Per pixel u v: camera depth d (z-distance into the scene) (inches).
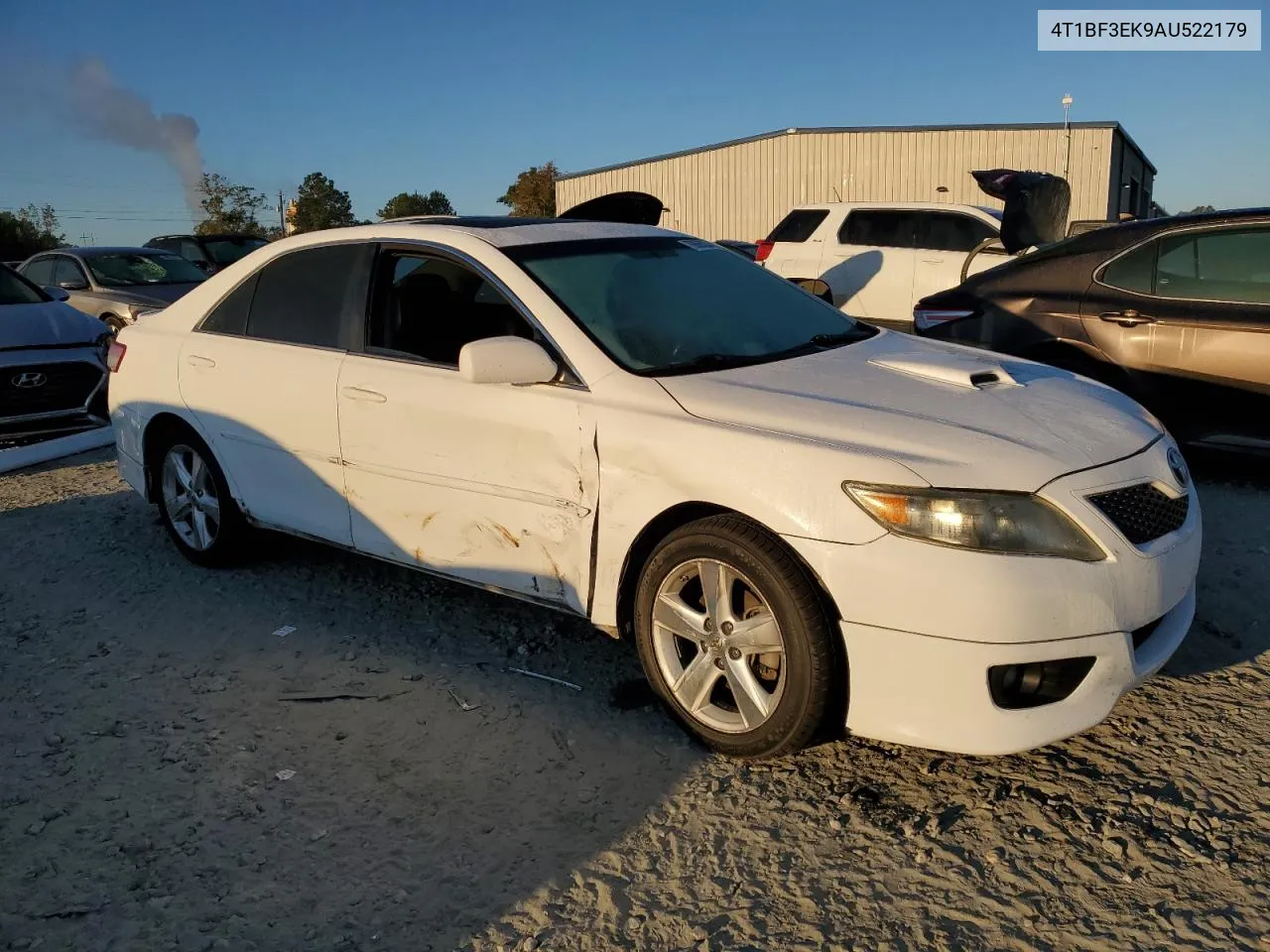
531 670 156.0
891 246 473.4
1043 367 159.0
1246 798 115.9
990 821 114.8
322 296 177.0
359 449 165.9
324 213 3134.8
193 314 200.1
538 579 146.6
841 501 116.7
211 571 203.6
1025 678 115.2
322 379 171.0
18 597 194.9
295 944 100.3
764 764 128.3
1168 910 99.3
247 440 185.3
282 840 116.7
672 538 129.7
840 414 126.3
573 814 119.7
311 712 145.7
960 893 103.5
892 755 129.2
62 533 234.2
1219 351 228.7
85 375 323.9
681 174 1504.7
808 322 168.1
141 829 119.4
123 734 141.1
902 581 113.3
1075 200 1300.4
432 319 161.2
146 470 209.5
